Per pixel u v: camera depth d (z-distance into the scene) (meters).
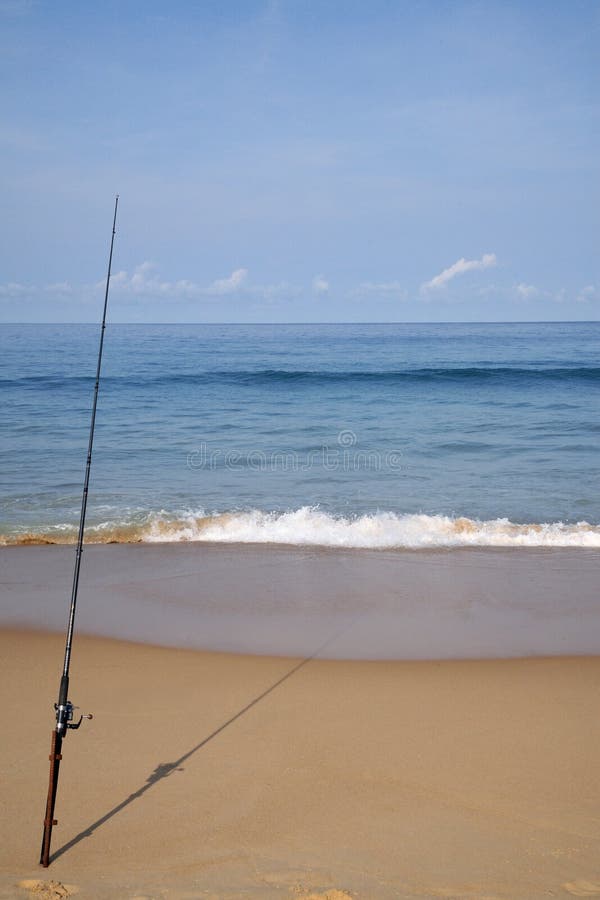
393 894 3.71
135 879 3.82
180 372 36.28
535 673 7.00
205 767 5.06
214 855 4.08
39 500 14.49
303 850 4.14
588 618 8.76
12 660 7.08
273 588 9.88
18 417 24.25
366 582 10.20
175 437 21.34
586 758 5.27
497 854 4.11
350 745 5.43
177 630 8.20
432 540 12.31
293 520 13.20
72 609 4.23
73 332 78.50
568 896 3.72
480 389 32.09
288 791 4.78
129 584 9.96
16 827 4.31
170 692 6.39
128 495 15.09
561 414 25.30
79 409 26.06
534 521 13.66
